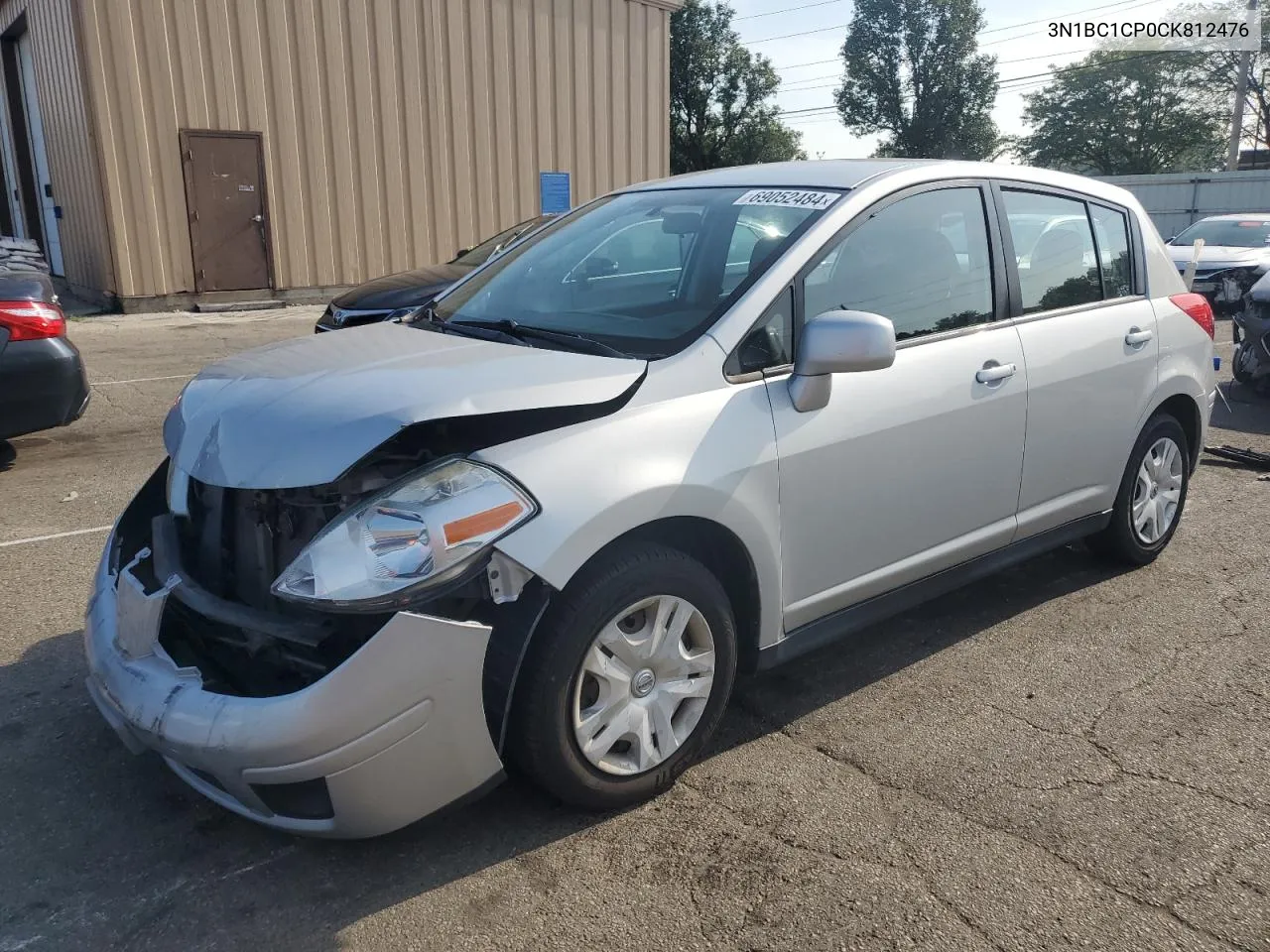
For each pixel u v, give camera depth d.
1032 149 58.31
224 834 2.86
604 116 17.73
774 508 3.07
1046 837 2.82
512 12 16.25
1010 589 4.61
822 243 3.29
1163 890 2.61
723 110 52.72
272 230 14.62
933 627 4.21
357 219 15.32
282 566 2.74
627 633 2.86
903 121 56.88
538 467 2.62
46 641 4.04
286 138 14.48
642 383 2.87
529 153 16.88
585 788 2.81
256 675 2.59
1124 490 4.54
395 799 2.51
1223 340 12.59
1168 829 2.85
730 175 3.93
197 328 12.91
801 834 2.83
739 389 3.03
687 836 2.83
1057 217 4.18
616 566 2.74
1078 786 3.06
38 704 3.55
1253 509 5.78
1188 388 4.66
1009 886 2.62
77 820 2.92
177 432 2.92
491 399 2.60
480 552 2.49
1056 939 2.43
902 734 3.37
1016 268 3.92
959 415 3.58
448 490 2.52
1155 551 4.82
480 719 2.57
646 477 2.74
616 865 2.71
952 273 3.69
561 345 3.16
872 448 3.31
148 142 13.45
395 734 2.45
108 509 5.79
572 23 16.98
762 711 3.52
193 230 14.01
